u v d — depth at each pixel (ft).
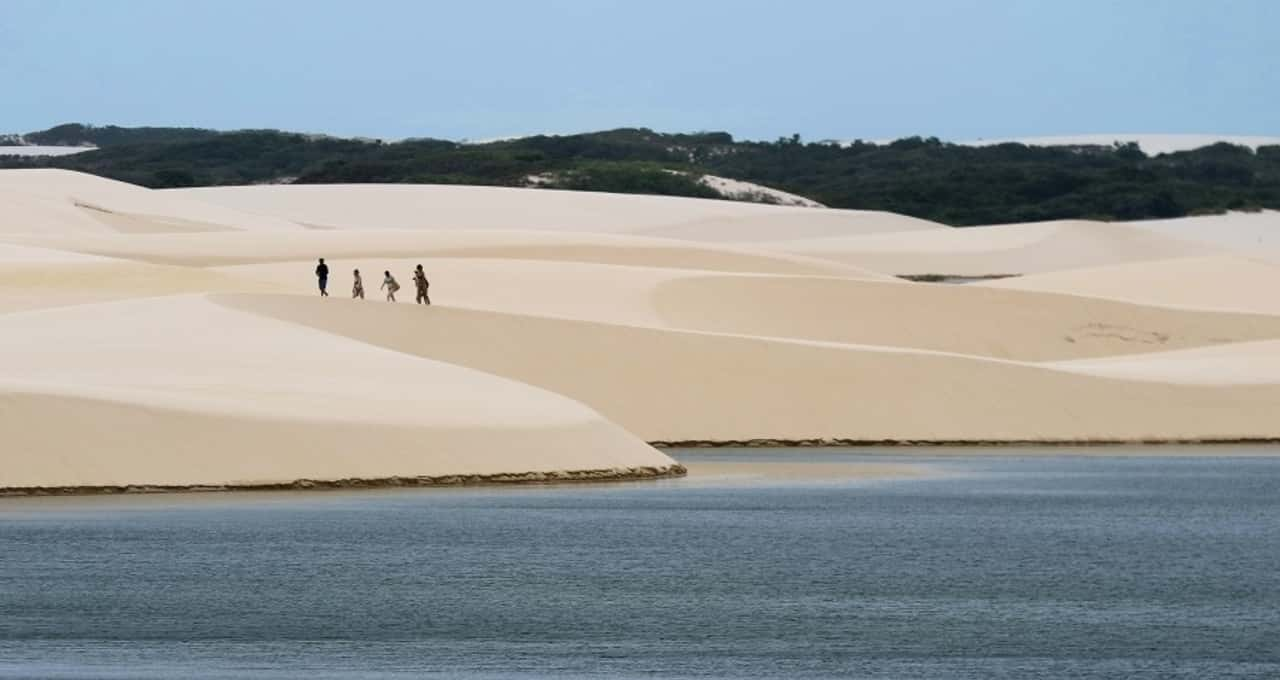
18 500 442.50
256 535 400.88
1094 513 475.31
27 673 277.23
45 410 457.27
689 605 339.77
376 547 391.04
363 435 483.51
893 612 336.08
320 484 469.98
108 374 508.53
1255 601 349.82
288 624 315.78
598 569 374.02
